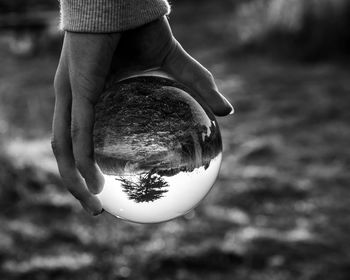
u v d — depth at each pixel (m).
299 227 1.58
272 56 3.71
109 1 0.45
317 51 3.55
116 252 1.48
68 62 0.46
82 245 1.52
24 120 2.70
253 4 4.55
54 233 1.57
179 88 0.47
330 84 2.97
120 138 0.45
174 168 0.45
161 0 0.47
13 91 3.26
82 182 0.48
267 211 1.70
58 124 0.48
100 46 0.45
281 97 2.84
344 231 1.55
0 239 1.51
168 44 0.50
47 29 4.37
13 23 4.36
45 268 1.39
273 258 1.42
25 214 1.68
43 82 3.48
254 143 2.25
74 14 0.45
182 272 1.38
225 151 2.22
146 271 1.39
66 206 1.72
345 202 1.72
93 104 0.46
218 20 5.08
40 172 1.92
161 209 0.46
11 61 4.13
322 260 1.40
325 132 2.33
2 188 1.77
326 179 1.88
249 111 2.69
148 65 0.50
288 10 3.80
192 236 1.54
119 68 0.50
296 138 2.29
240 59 3.75
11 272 1.37
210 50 4.06
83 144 0.45
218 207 1.73
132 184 0.45
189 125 0.46
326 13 3.57
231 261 1.42
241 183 1.88
